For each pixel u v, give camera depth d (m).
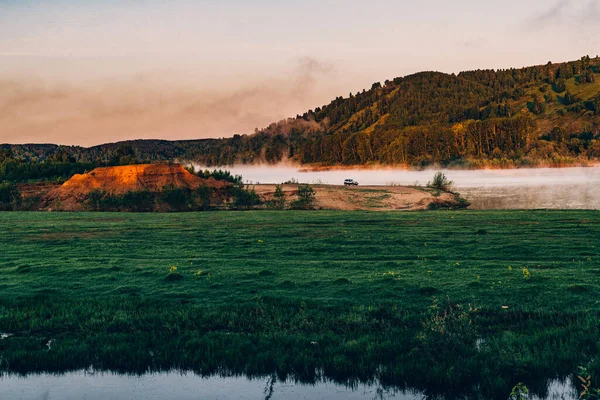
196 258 34.81
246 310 21.62
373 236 44.16
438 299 22.14
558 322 19.27
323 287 24.92
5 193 120.38
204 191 118.81
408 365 16.58
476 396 15.30
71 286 26.67
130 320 20.97
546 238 39.41
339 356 17.31
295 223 60.25
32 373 17.67
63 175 164.88
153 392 16.14
